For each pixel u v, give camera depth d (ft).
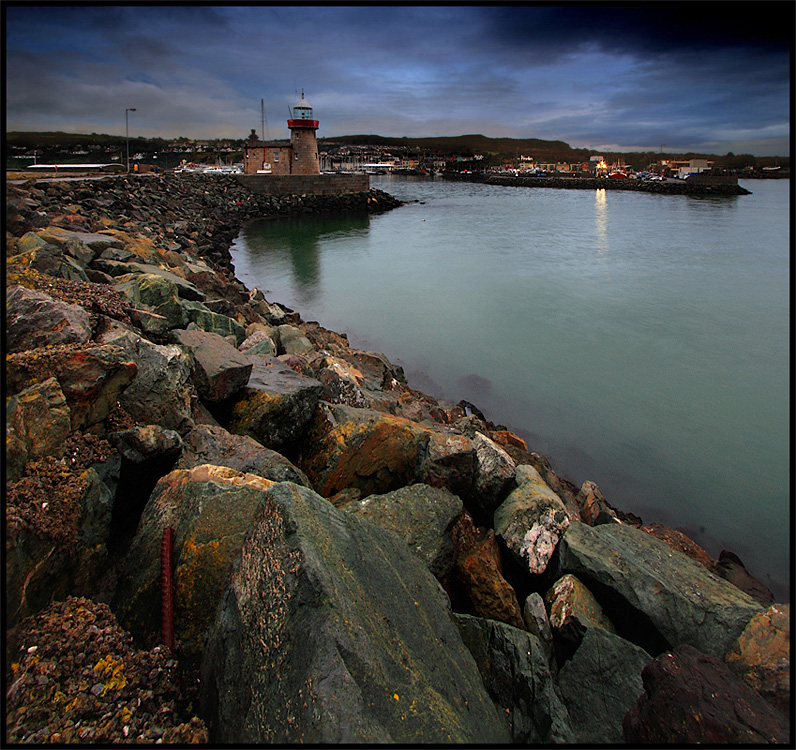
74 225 54.85
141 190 125.49
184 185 165.89
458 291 79.46
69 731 9.32
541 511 19.71
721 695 11.62
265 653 9.31
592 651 14.70
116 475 14.83
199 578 12.24
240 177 194.29
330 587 9.57
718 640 15.30
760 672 14.01
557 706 12.99
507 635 14.17
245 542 11.41
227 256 105.60
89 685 10.14
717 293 73.46
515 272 91.71
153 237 81.30
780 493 30.89
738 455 34.83
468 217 186.19
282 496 11.28
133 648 11.46
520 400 42.98
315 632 8.93
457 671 11.50
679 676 12.20
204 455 17.80
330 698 8.07
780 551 26.50
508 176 512.22
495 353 53.47
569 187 402.11
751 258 97.14
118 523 15.79
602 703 13.42
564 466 33.86
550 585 18.75
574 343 55.67
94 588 13.30
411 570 13.17
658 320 62.69
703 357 51.03
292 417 23.03
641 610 16.16
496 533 19.86
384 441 22.41
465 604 17.66
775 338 55.67
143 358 18.66
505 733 11.57
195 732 9.57
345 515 12.84
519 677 13.38
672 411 40.73
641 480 32.30
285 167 213.25
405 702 8.97
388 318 66.54
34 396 13.79
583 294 75.25
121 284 31.83
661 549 18.89
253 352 33.58
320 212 197.16
